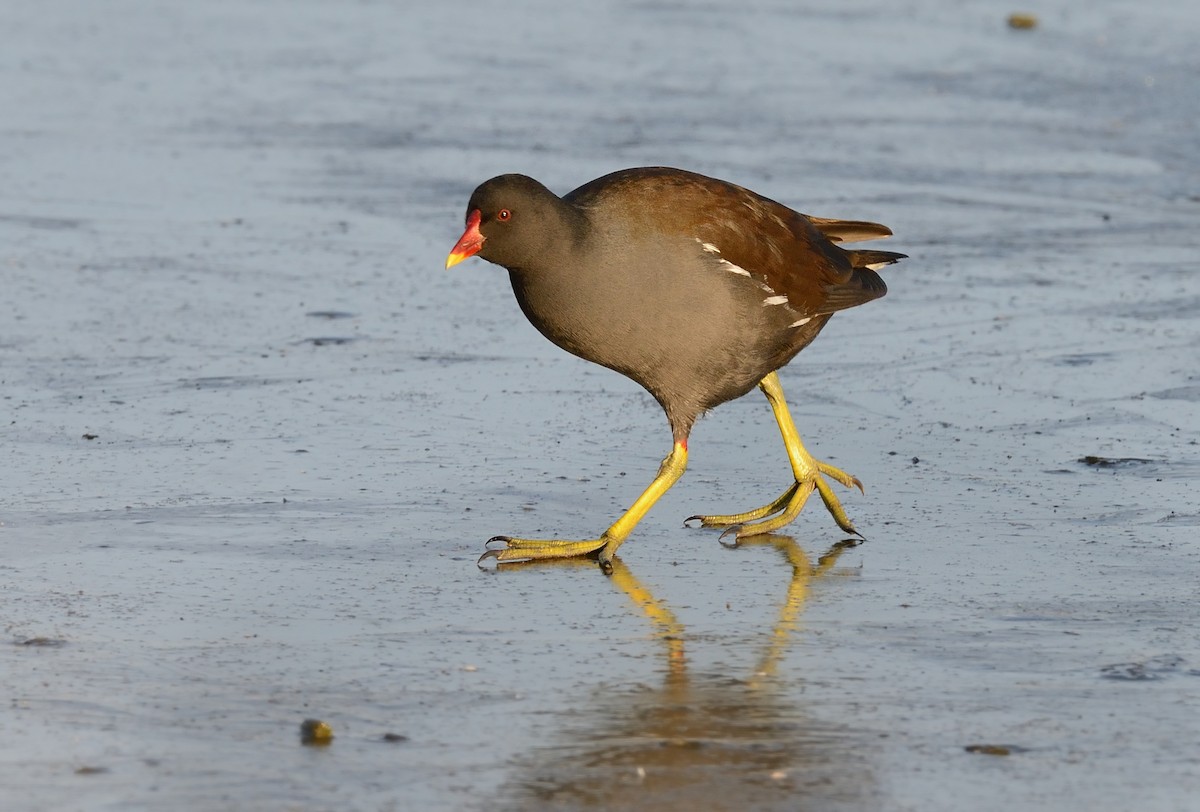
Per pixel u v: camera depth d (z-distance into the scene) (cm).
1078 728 796
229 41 3275
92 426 1321
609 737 788
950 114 2680
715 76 2983
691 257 1084
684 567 1059
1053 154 2422
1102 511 1145
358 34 3369
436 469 1240
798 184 2220
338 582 1005
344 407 1388
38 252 1873
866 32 3375
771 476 1252
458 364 1527
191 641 902
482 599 986
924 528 1123
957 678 860
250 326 1633
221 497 1160
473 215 1065
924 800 725
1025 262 1886
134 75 2939
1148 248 1947
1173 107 2717
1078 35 3303
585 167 2297
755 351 1126
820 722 806
